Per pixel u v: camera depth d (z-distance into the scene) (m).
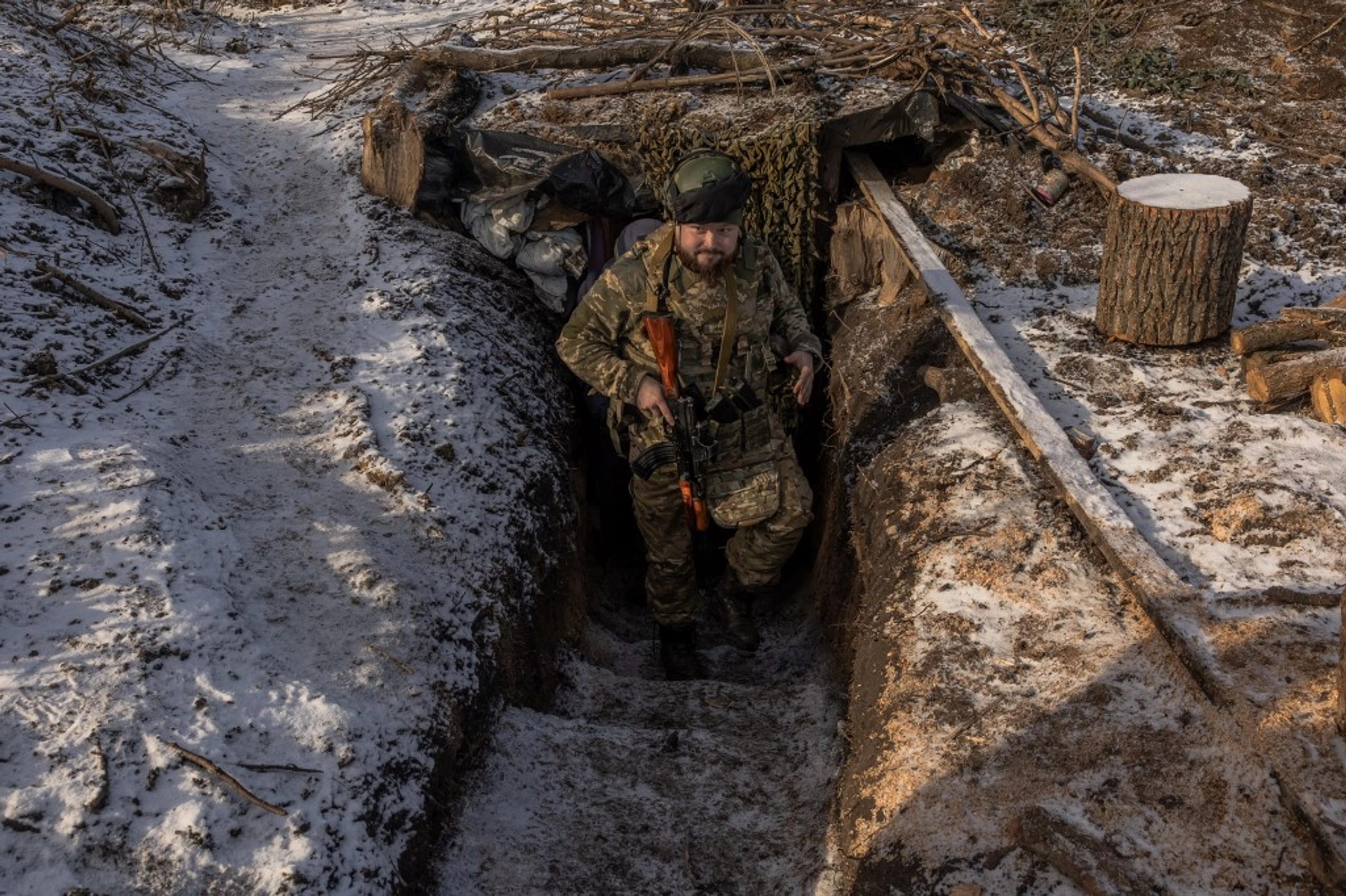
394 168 6.09
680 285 4.02
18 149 5.80
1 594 3.28
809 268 5.99
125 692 3.01
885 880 2.96
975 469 4.24
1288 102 6.89
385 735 3.21
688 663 4.84
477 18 8.95
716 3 6.98
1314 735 2.83
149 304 5.15
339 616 3.58
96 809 2.71
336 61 8.95
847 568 4.73
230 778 2.87
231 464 4.25
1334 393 4.22
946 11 6.94
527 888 3.23
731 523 4.31
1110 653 3.36
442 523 4.12
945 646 3.54
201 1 10.34
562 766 3.72
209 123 7.66
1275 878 2.63
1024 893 2.78
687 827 3.54
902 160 6.36
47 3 9.76
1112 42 7.62
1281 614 3.30
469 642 3.77
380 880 2.88
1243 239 4.61
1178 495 3.92
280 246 6.01
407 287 5.46
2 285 4.76
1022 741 3.15
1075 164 5.84
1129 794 2.91
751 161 5.85
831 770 3.73
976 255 5.55
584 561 5.28
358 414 4.52
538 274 5.95
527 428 4.97
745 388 4.20
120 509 3.65
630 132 6.00
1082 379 4.62
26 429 4.00
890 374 5.12
